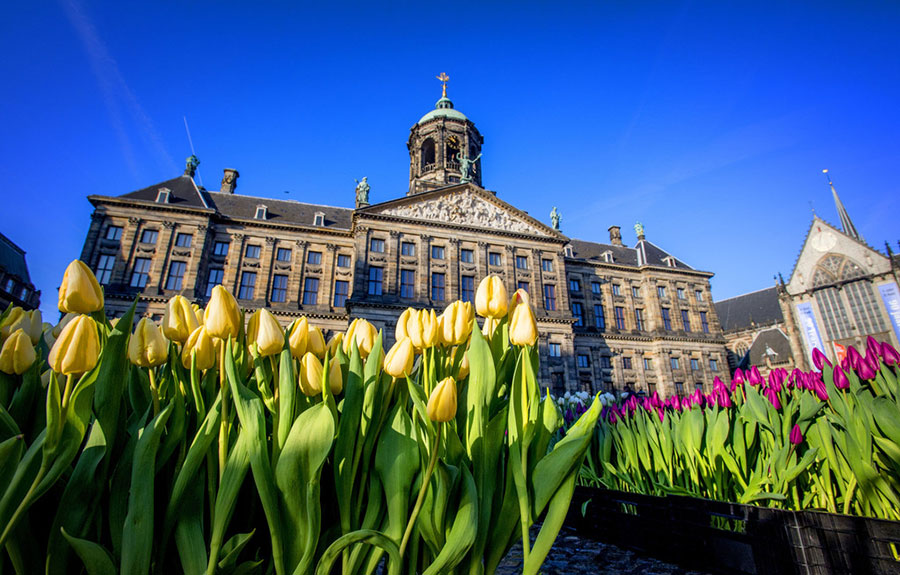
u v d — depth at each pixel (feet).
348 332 8.45
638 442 18.25
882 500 11.49
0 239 142.20
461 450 6.98
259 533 6.56
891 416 11.19
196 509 5.74
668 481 16.63
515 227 135.44
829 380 13.35
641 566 15.33
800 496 14.39
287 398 6.10
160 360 6.38
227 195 136.05
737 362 211.82
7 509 4.79
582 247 172.35
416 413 6.77
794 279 194.90
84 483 5.35
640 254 172.45
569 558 16.78
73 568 5.51
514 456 6.93
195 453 5.59
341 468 6.21
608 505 18.84
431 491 6.47
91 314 6.32
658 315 155.12
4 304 137.69
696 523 14.75
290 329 7.41
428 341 7.04
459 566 6.76
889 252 170.81
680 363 150.61
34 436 6.17
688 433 16.10
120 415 6.20
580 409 34.14
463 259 124.36
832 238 186.29
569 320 126.93
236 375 5.93
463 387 8.63
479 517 6.77
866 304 172.65
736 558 13.39
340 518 6.28
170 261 111.14
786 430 13.50
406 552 6.44
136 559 4.95
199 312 7.93
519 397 7.28
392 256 116.47
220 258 117.50
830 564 11.01
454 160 145.69
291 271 121.39
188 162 134.62
